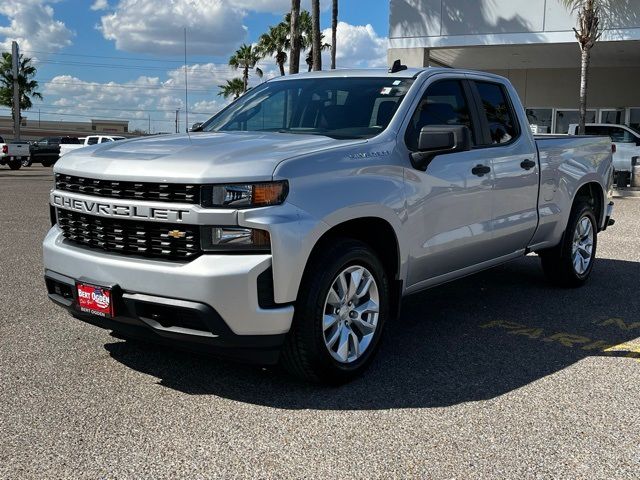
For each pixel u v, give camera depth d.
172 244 3.64
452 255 4.93
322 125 4.75
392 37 19.56
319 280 3.79
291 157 3.74
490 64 24.45
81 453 3.18
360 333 4.22
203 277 3.49
